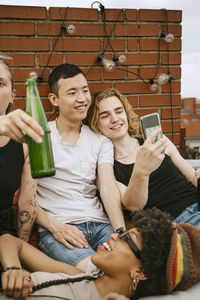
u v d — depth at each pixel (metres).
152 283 0.93
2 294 0.94
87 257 1.31
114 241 0.99
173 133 2.12
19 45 1.82
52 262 1.16
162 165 1.62
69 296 0.94
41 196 1.53
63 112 1.57
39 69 1.88
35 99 0.91
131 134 1.76
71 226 1.43
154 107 2.06
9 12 1.78
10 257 1.03
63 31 1.87
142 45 1.99
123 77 1.99
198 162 2.16
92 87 1.96
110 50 1.95
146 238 0.92
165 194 1.58
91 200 1.57
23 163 1.23
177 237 0.95
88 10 1.88
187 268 0.92
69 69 1.56
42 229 1.48
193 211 1.58
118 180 1.61
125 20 1.95
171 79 2.06
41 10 1.82
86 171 1.57
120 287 0.97
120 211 1.47
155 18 1.99
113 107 1.63
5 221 1.17
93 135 1.64
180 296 0.91
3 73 1.20
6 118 0.82
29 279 0.94
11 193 1.18
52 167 0.92
